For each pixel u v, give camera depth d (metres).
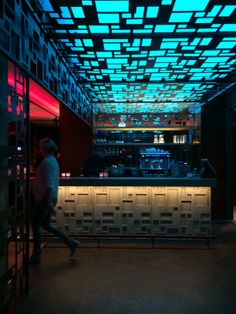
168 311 2.78
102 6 2.74
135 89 6.04
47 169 3.89
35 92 3.87
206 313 2.74
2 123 2.36
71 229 5.08
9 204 2.59
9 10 2.31
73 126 6.50
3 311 2.38
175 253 4.53
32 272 3.73
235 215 6.73
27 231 3.01
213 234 5.66
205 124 7.04
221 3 2.66
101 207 5.07
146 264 4.04
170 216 5.03
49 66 3.56
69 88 4.83
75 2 2.65
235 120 6.55
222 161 6.97
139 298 3.04
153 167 8.05
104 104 7.56
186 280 3.49
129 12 2.84
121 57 4.14
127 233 5.05
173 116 8.38
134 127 8.05
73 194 5.09
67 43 3.62
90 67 4.61
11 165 2.57
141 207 5.05
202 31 3.29
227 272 3.75
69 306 2.87
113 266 3.95
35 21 2.96
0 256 2.33
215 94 6.40
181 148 8.37
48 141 4.05
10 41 2.33
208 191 5.03
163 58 4.21
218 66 4.56
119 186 5.02
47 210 3.99
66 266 3.95
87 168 6.24
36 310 2.79
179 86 5.83
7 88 2.41
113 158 8.21
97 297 3.06
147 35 3.37
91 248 4.77
